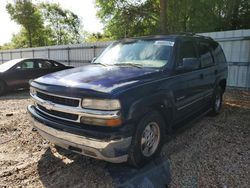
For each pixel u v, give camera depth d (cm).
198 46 492
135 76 334
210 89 529
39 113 342
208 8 1655
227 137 449
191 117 469
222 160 361
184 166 344
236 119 564
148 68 378
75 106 295
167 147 405
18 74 1003
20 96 943
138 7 2003
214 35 1028
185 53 434
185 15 1848
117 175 324
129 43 460
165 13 1595
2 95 966
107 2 2064
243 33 948
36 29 3816
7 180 320
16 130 504
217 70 555
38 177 326
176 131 450
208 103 541
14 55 2228
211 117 579
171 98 369
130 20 2005
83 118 289
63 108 302
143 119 319
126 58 427
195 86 449
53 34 4544
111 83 303
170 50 403
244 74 965
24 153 397
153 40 438
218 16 1645
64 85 308
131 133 296
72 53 1645
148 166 344
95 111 281
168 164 349
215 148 402
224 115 599
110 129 279
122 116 282
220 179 312
